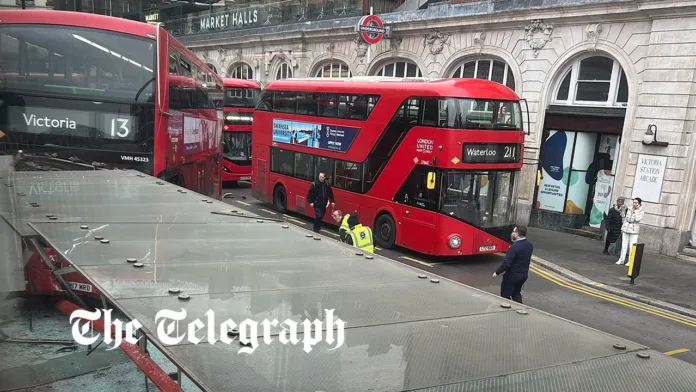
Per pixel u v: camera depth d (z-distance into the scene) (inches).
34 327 213.8
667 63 628.4
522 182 794.8
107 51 356.8
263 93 820.0
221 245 168.7
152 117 364.8
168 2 1830.7
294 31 1177.4
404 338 96.8
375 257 170.9
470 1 877.8
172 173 409.1
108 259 137.3
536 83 764.6
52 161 332.5
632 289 490.9
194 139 514.3
